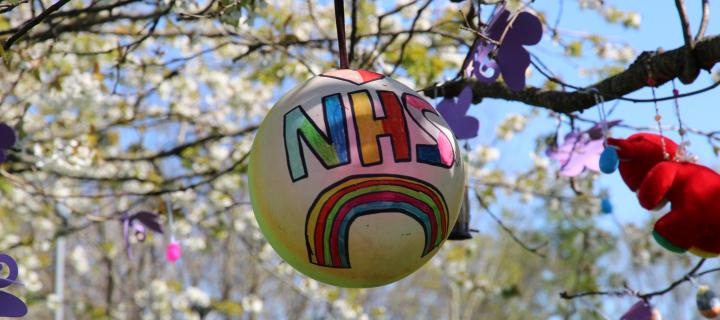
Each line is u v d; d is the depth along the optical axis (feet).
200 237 30.86
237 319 39.99
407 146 8.43
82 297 41.34
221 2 13.96
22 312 10.18
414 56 20.71
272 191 8.54
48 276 40.55
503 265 53.98
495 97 13.51
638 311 12.35
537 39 10.87
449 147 8.71
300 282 30.14
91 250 41.01
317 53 23.45
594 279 31.71
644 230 29.48
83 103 20.02
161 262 44.83
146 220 15.34
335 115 8.50
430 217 8.43
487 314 57.77
